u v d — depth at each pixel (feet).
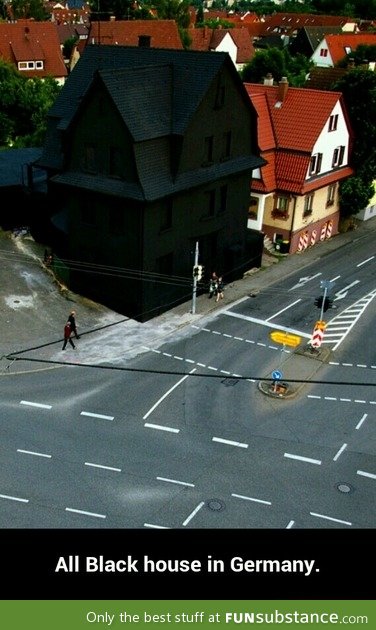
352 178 168.86
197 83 116.88
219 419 91.91
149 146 111.04
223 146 127.13
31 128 224.12
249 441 87.35
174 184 115.65
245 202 137.90
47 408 92.17
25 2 491.72
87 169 117.50
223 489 78.07
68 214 123.75
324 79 226.38
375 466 83.71
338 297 134.72
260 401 96.89
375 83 160.86
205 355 109.09
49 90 234.58
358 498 77.97
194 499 76.18
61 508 73.56
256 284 139.95
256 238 145.59
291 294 135.33
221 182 127.65
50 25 309.22
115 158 112.47
